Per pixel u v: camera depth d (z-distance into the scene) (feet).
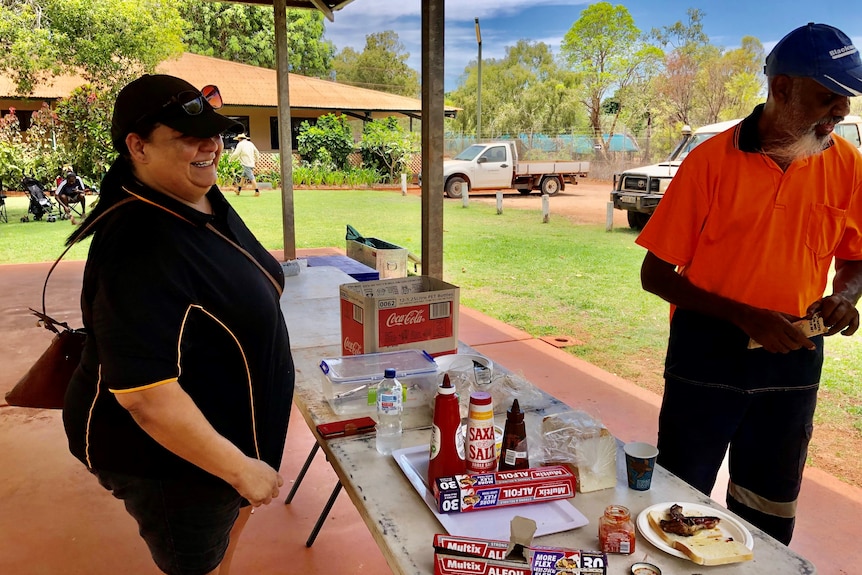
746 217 5.82
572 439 5.04
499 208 46.19
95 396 4.78
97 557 8.23
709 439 6.33
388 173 71.97
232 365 4.98
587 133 106.42
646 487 4.99
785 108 5.45
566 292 24.20
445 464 4.80
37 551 8.34
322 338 8.78
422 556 4.12
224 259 4.85
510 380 6.97
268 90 73.56
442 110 10.30
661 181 35.58
